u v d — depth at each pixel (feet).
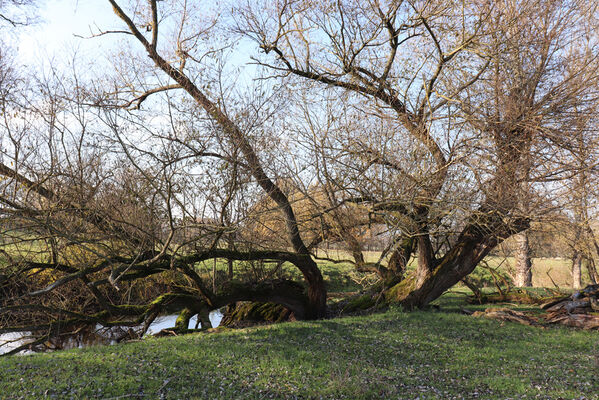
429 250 61.77
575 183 49.93
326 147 48.16
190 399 26.61
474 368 35.65
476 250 59.21
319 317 62.49
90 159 47.80
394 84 53.67
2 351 52.06
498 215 51.16
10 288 52.11
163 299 51.90
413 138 49.96
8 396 25.49
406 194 49.98
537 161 48.91
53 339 53.16
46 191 45.16
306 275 58.90
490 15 49.62
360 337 44.04
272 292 58.44
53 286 42.50
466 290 94.63
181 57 53.26
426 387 30.78
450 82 55.11
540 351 41.55
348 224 57.06
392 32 52.39
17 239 45.80
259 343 39.88
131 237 47.19
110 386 27.58
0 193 44.78
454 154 49.16
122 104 53.36
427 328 49.21
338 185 48.70
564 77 51.19
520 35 49.78
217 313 85.81
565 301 60.95
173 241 53.67
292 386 29.58
